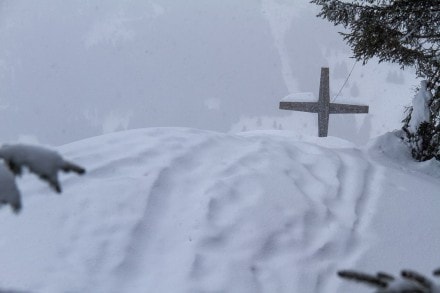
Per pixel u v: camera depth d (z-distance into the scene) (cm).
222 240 541
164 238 540
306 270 520
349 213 618
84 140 718
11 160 132
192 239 537
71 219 550
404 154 902
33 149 134
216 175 641
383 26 938
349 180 699
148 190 593
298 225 573
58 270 485
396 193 682
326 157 754
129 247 520
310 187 656
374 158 849
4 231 542
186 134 745
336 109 1132
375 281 133
